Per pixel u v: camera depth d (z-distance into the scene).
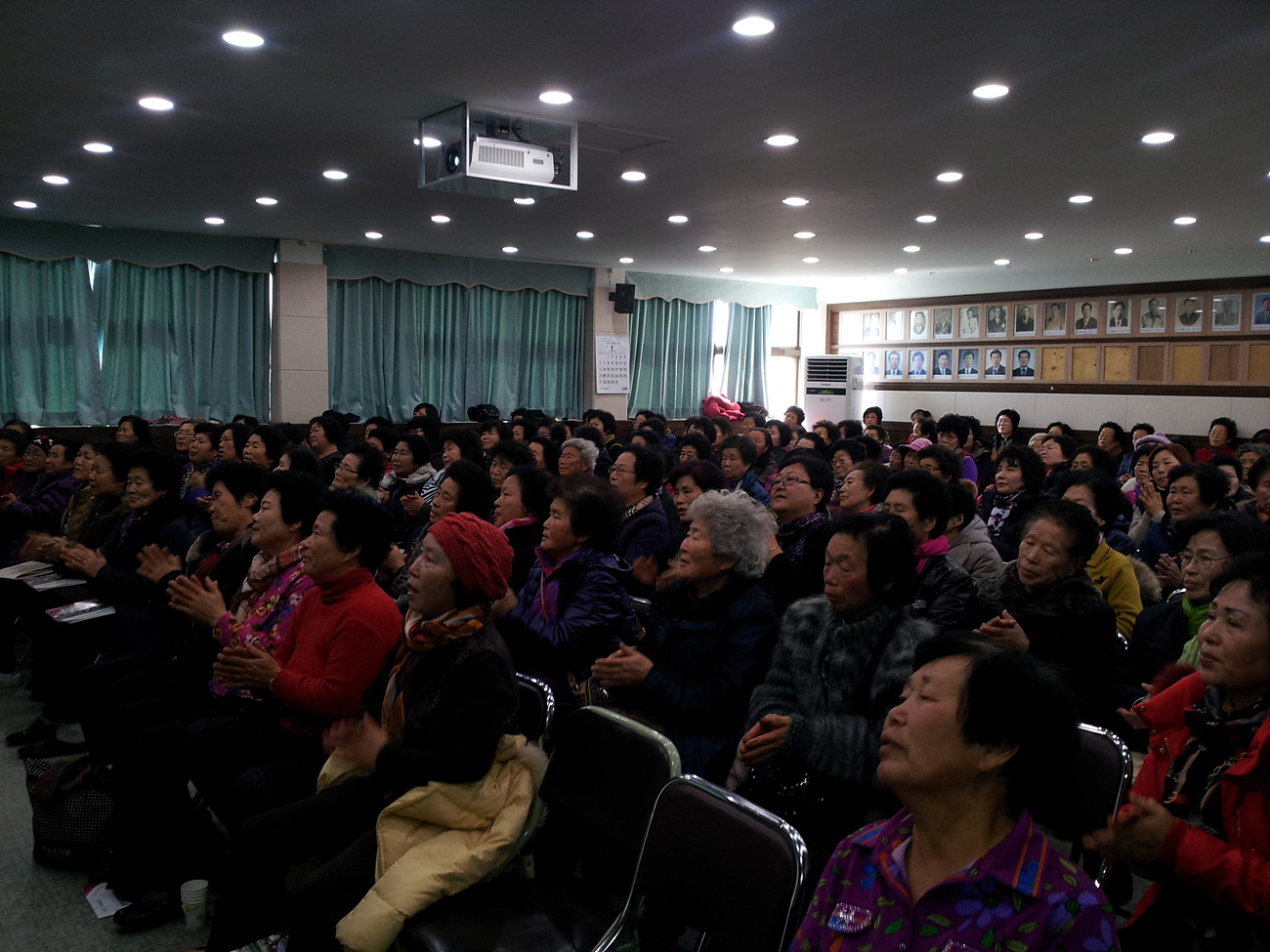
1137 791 1.78
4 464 6.11
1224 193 6.46
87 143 5.47
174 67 4.12
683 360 12.48
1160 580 3.44
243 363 9.52
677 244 9.34
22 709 4.12
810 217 7.60
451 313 10.70
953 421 7.08
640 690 2.25
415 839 1.93
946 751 1.15
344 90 4.41
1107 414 10.75
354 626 2.34
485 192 5.13
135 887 2.60
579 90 4.34
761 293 12.99
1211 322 9.89
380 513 2.45
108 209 7.69
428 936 1.76
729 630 2.21
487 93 4.41
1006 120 4.72
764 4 3.32
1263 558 1.63
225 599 3.18
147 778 2.55
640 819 1.83
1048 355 11.25
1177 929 1.66
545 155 4.78
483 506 3.51
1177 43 3.63
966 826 1.16
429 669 2.07
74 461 5.24
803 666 2.03
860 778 1.83
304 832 2.08
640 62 3.95
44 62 4.06
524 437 7.45
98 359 8.80
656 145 5.27
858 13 3.38
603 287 11.52
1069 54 3.77
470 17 3.49
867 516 2.03
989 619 2.65
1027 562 2.55
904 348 12.65
